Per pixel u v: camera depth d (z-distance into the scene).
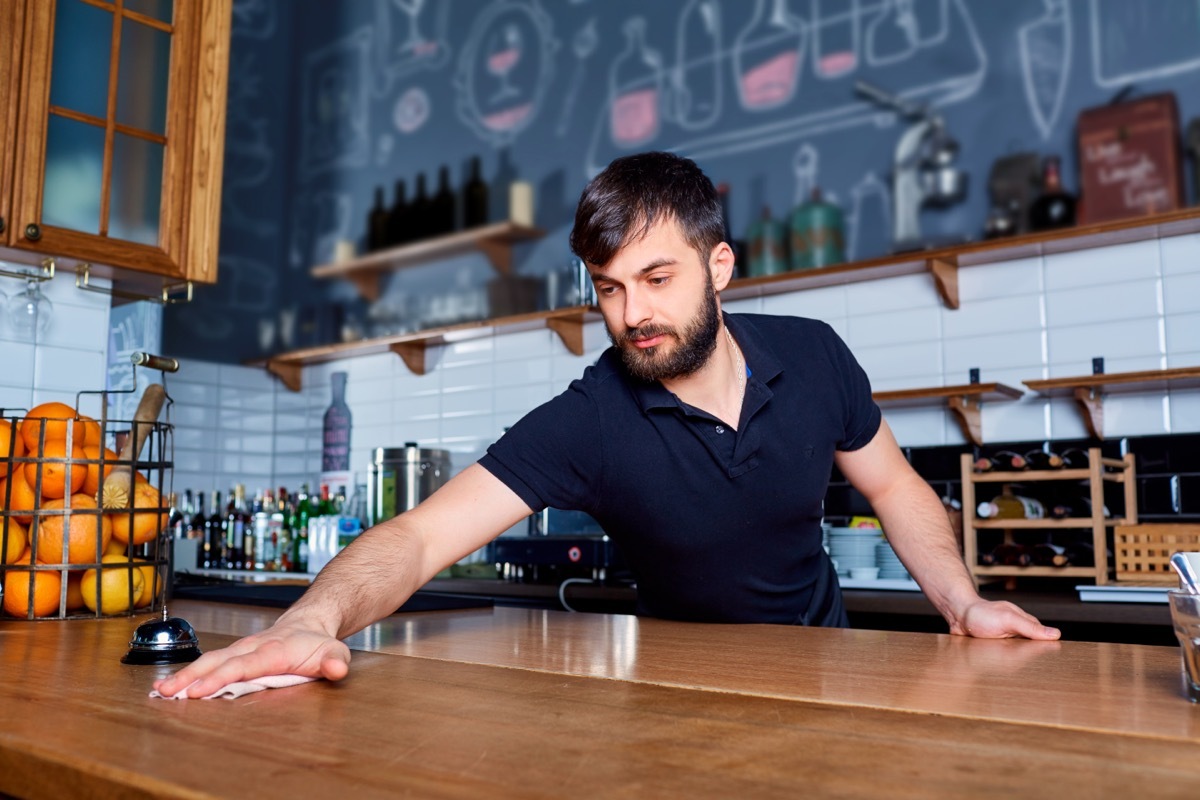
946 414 2.80
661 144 3.55
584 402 1.33
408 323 4.06
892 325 2.89
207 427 3.93
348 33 4.42
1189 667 0.74
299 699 0.76
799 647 1.06
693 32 3.51
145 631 0.94
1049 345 2.65
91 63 1.75
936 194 2.99
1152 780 0.53
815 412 1.41
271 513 3.45
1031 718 0.69
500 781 0.52
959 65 2.99
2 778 0.62
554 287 3.70
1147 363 2.52
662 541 1.40
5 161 1.63
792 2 3.31
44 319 1.79
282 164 4.38
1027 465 2.43
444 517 1.21
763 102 3.34
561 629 1.25
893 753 0.59
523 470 1.28
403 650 1.05
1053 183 2.80
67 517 1.22
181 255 1.86
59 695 0.77
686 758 0.57
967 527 2.42
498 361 3.65
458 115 4.05
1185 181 2.63
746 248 3.25
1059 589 2.39
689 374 1.26
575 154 3.74
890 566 2.47
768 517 1.40
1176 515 2.45
